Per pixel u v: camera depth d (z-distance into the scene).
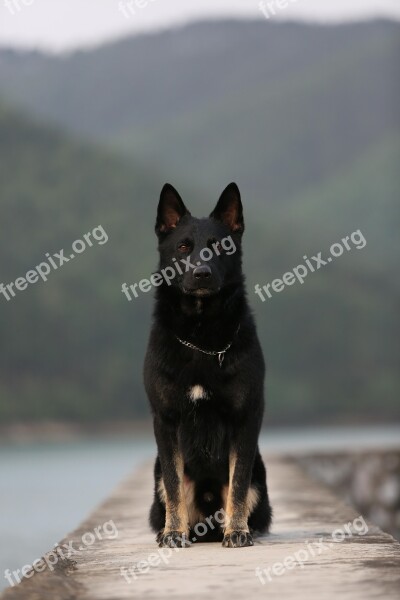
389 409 72.19
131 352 65.94
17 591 4.95
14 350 62.03
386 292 83.06
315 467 18.50
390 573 5.24
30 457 42.84
